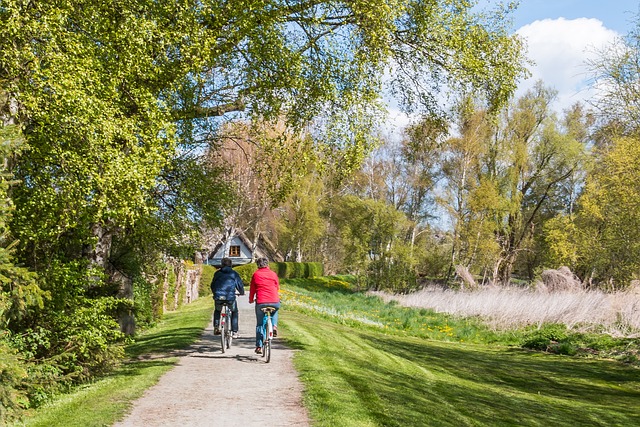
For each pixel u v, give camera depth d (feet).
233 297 43.09
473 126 142.10
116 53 32.71
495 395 40.16
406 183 169.07
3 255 23.22
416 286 137.28
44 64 29.40
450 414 30.42
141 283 65.72
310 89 42.63
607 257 92.79
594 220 105.91
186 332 56.85
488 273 152.05
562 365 56.08
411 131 56.13
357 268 145.28
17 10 27.43
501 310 83.87
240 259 239.09
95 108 29.17
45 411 26.48
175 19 35.86
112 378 34.01
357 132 43.04
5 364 22.50
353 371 36.86
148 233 48.47
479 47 47.37
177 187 51.83
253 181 102.63
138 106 32.89
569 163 150.41
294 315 76.64
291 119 43.60
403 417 27.04
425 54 47.19
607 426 34.73
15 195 30.55
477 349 65.98
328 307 97.19
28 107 28.76
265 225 224.94
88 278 32.50
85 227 32.60
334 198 200.54
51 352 30.22
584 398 42.83
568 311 77.97
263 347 39.11
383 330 76.64
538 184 167.53
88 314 31.09
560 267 112.06
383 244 140.77
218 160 56.59
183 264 95.66
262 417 25.14
